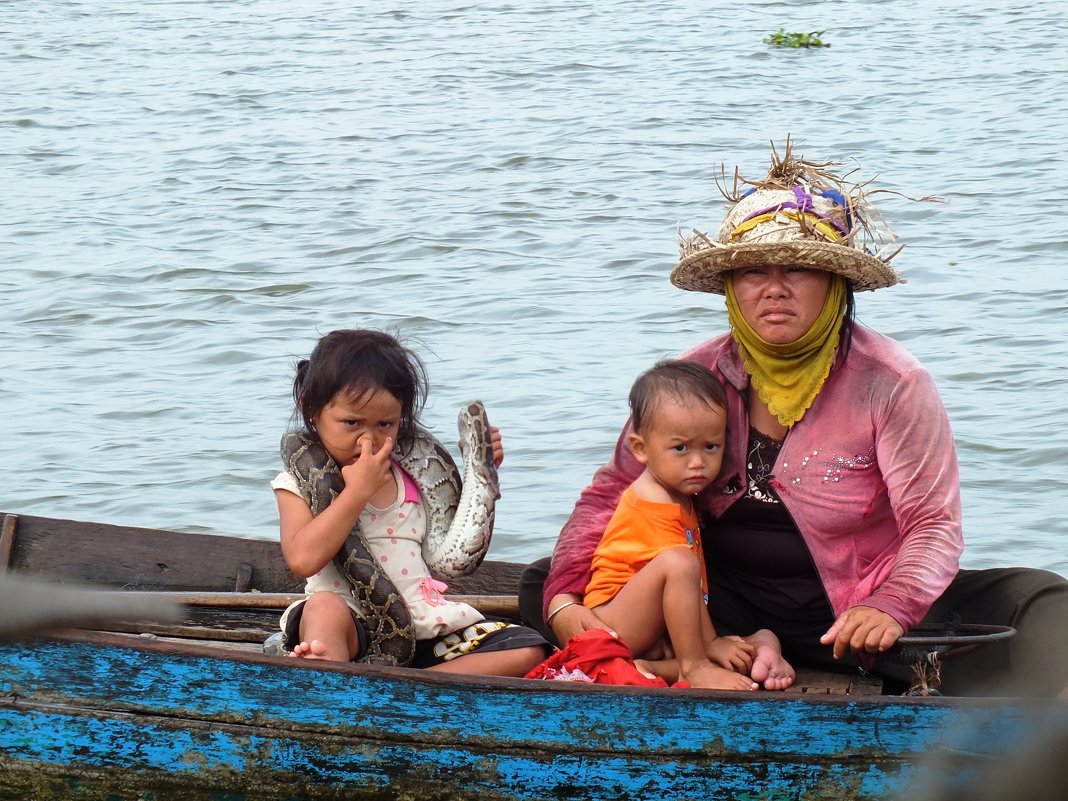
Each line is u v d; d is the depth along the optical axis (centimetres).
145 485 1794
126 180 3644
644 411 1026
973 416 1950
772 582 1062
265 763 950
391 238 2988
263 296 2614
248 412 2039
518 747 943
